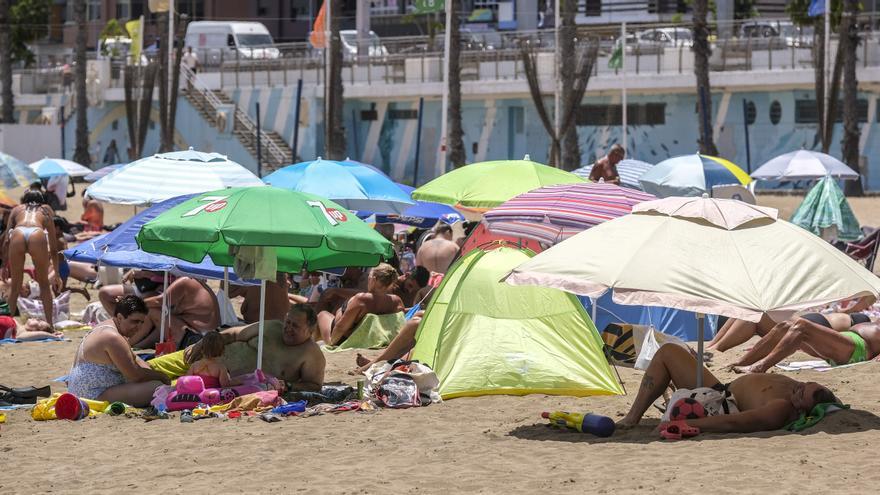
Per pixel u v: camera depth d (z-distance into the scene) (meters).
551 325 32.00
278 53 152.50
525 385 31.12
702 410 25.28
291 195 29.55
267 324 31.39
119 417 28.67
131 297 30.52
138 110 154.75
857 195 116.44
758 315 22.58
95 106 162.75
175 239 28.22
